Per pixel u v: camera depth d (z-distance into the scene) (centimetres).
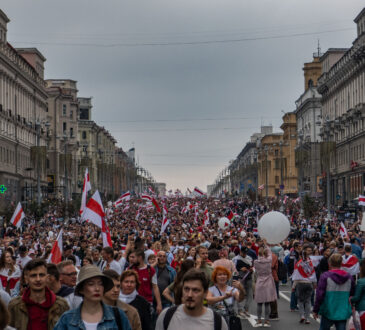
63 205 7112
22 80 10825
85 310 858
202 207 11162
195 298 851
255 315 2148
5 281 1638
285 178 16938
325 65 13225
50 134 13138
